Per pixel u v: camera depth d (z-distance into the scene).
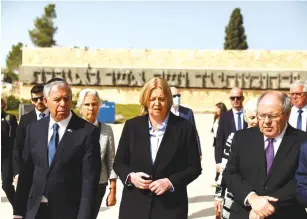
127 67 44.22
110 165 5.83
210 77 43.69
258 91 43.56
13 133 6.78
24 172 4.52
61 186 4.35
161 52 44.44
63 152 4.36
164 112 4.70
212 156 17.30
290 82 42.88
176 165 4.69
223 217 5.36
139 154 4.69
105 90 44.25
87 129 4.48
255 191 4.30
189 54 44.28
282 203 4.15
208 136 24.92
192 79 43.81
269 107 4.14
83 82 43.81
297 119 7.30
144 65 44.47
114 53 44.47
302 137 4.30
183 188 4.73
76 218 4.38
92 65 44.38
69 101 4.46
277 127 4.18
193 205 9.26
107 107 33.47
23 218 4.51
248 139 4.46
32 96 6.72
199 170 4.74
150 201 4.61
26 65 44.09
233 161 4.55
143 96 4.72
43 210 4.39
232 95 7.67
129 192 4.73
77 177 4.43
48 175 4.36
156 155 4.66
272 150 4.32
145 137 4.71
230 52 44.06
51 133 4.47
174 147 4.67
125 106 42.88
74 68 43.88
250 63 43.91
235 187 4.36
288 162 4.22
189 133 4.77
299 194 4.01
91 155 4.43
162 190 4.50
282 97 4.18
